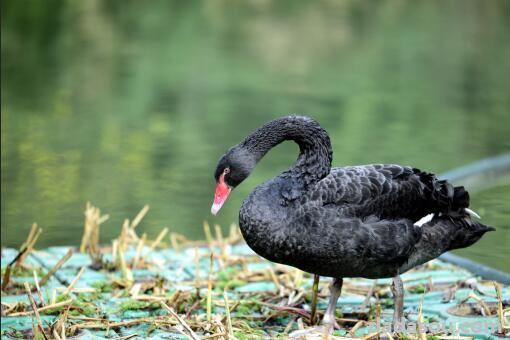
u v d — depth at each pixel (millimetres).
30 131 16016
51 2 31875
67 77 20859
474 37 26453
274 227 6484
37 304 7445
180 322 6285
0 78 20562
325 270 6637
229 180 6926
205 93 19188
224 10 31750
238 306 7359
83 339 6559
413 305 7422
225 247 9055
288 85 20031
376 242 6516
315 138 6836
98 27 27953
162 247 9820
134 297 7438
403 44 25516
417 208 6781
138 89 19547
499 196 11711
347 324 7027
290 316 7176
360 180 6633
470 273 8336
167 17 30172
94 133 15836
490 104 18250
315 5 32938
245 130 15867
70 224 11242
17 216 11523
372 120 16734
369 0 34156
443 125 16250
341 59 23500
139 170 13633
